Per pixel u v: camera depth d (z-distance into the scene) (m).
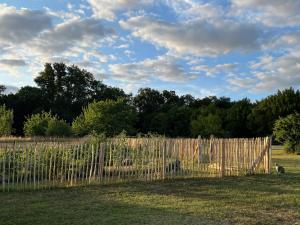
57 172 14.62
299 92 80.12
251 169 19.78
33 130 51.25
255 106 85.50
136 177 16.47
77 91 117.38
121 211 10.77
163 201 12.33
